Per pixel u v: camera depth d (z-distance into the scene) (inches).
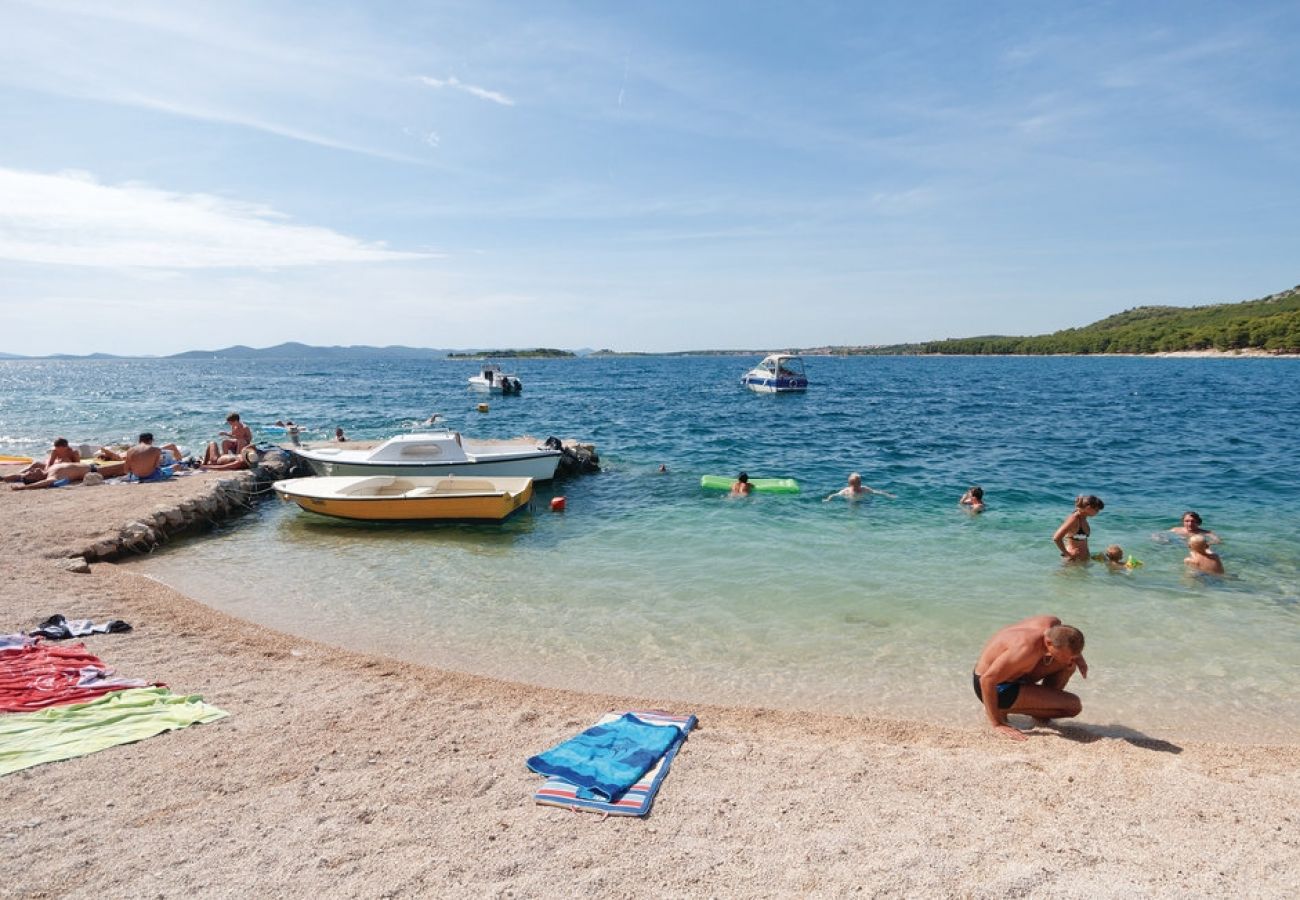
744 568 438.0
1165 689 282.4
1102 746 230.1
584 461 815.7
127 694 241.9
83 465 671.1
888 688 284.7
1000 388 2389.3
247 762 202.2
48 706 229.6
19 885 145.7
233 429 824.3
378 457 680.4
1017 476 741.9
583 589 403.9
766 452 946.7
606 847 162.6
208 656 292.7
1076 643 237.0
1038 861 159.0
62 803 177.3
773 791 191.8
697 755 214.2
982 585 402.9
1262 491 657.0
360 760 205.2
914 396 2054.6
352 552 489.1
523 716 240.8
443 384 3065.9
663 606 375.6
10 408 1685.5
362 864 154.6
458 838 165.3
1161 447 954.7
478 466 680.4
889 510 589.0
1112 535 506.0
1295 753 229.6
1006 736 240.5
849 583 408.2
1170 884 151.0
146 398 2098.9
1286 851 164.6
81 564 411.2
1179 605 371.9
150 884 146.7
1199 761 221.0
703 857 159.2
